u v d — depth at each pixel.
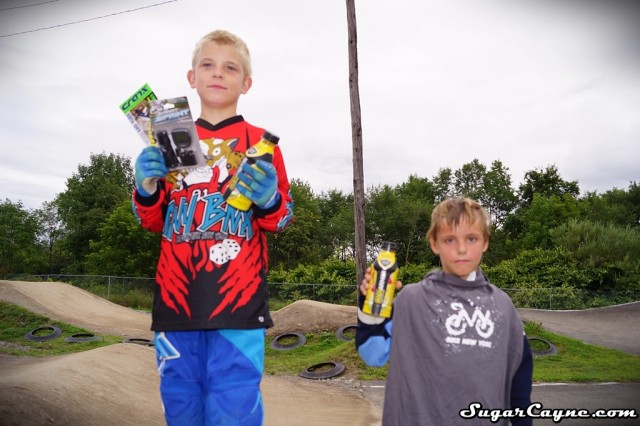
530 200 61.22
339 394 8.95
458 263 2.43
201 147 2.60
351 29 12.01
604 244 27.67
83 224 48.06
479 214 2.45
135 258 38.59
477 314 2.38
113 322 17.69
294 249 44.84
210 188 2.54
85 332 14.70
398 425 2.31
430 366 2.32
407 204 48.75
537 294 24.64
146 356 8.12
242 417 2.28
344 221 49.94
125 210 40.12
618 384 9.27
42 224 58.19
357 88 11.95
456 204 2.48
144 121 2.53
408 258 47.69
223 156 2.60
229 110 2.74
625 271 26.09
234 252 2.46
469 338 2.33
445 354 2.31
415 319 2.40
